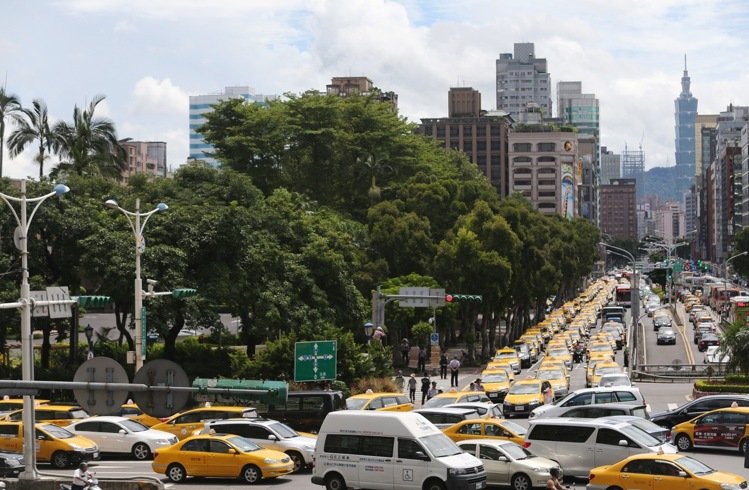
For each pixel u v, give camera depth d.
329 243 101.25
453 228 133.00
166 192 93.94
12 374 80.69
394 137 155.00
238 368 76.44
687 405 57.53
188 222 83.81
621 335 137.88
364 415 42.84
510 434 48.69
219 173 99.94
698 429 53.19
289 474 49.88
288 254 91.00
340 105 151.62
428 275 124.69
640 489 39.00
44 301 47.72
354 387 75.12
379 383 75.88
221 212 85.06
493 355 132.12
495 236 129.88
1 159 106.44
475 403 59.12
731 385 79.94
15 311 78.06
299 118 143.25
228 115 145.75
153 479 42.94
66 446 51.88
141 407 27.78
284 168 146.25
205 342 103.94
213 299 82.44
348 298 96.50
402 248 125.19
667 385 94.50
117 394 27.84
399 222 126.00
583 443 44.69
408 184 143.62
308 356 70.88
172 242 83.00
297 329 87.06
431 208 138.75
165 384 27.81
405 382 98.69
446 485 40.56
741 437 52.09
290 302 87.81
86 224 81.88
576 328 147.38
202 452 47.09
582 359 122.81
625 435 44.06
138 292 63.50
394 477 41.56
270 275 88.44
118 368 28.56
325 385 70.62
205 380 56.69
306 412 58.94
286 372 74.00
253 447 47.62
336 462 42.88
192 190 96.50
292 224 98.25
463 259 122.75
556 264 162.62
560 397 79.19
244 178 98.88
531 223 153.00
